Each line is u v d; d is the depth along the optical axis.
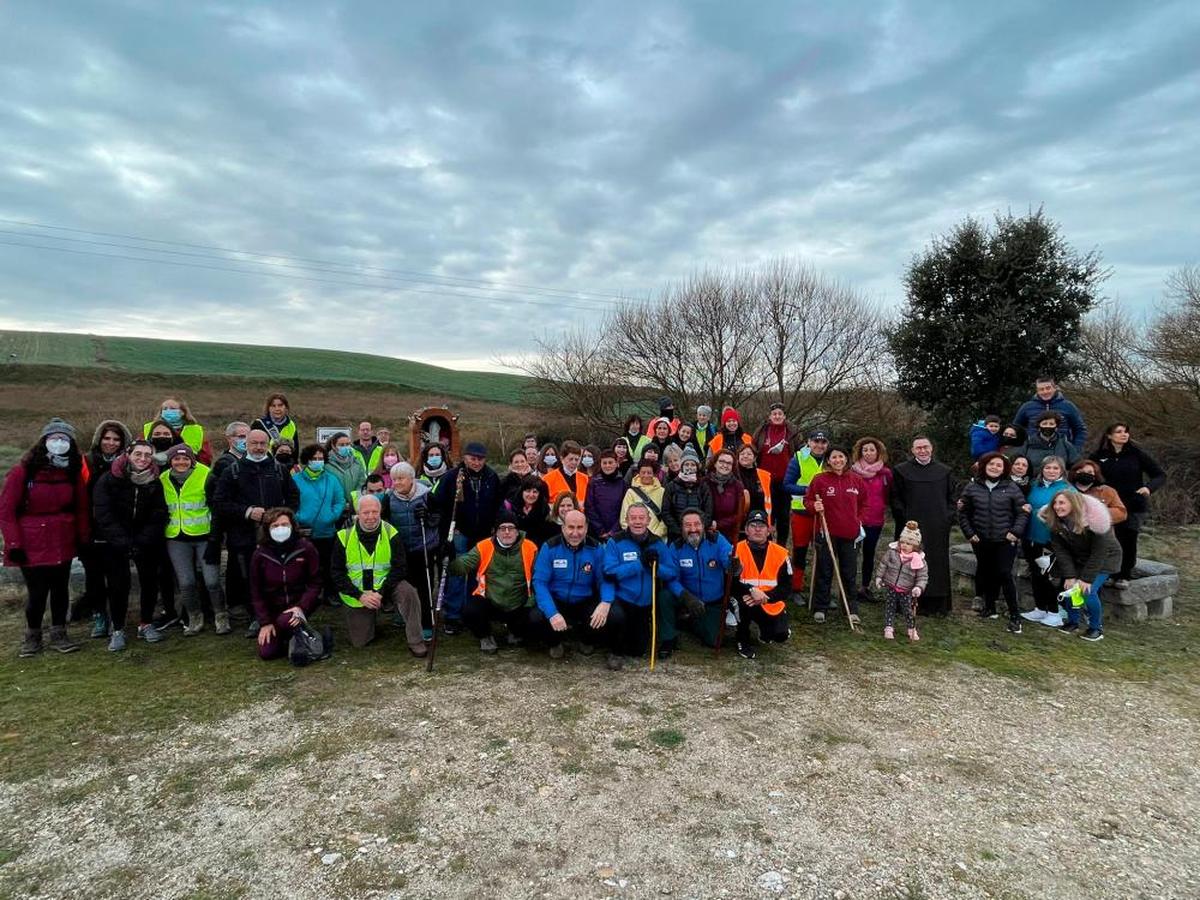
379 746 3.95
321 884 2.80
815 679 5.08
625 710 4.47
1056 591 6.55
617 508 6.48
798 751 3.94
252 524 6.03
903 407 16.28
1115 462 6.99
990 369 12.55
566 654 5.57
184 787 3.52
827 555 6.61
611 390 19.52
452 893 2.74
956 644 5.91
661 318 18.92
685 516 5.73
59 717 4.29
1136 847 3.08
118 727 4.17
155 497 5.60
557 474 7.55
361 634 5.69
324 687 4.81
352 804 3.37
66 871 2.89
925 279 13.12
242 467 5.97
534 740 4.03
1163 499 11.51
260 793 3.46
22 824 3.22
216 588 5.89
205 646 5.64
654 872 2.87
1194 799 3.51
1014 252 12.30
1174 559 9.40
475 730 4.16
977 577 6.84
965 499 6.59
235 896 2.73
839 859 2.96
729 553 5.71
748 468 7.40
